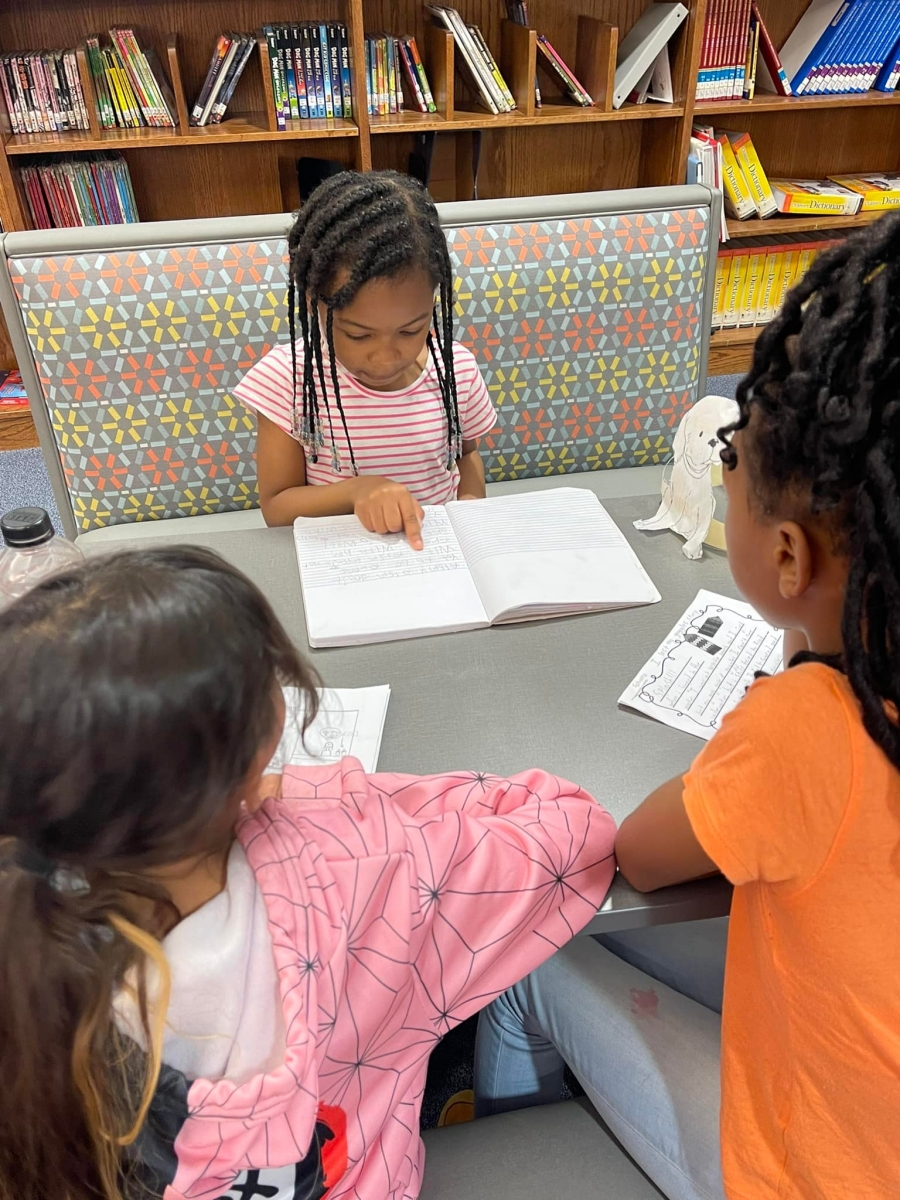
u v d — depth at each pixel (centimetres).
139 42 263
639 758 86
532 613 104
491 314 160
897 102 292
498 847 68
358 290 114
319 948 56
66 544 95
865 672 53
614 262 161
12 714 45
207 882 55
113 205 273
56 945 49
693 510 115
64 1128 54
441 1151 80
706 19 275
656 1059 80
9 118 256
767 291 319
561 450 174
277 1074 51
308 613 103
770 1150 67
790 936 60
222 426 158
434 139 279
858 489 51
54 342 146
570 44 288
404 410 140
